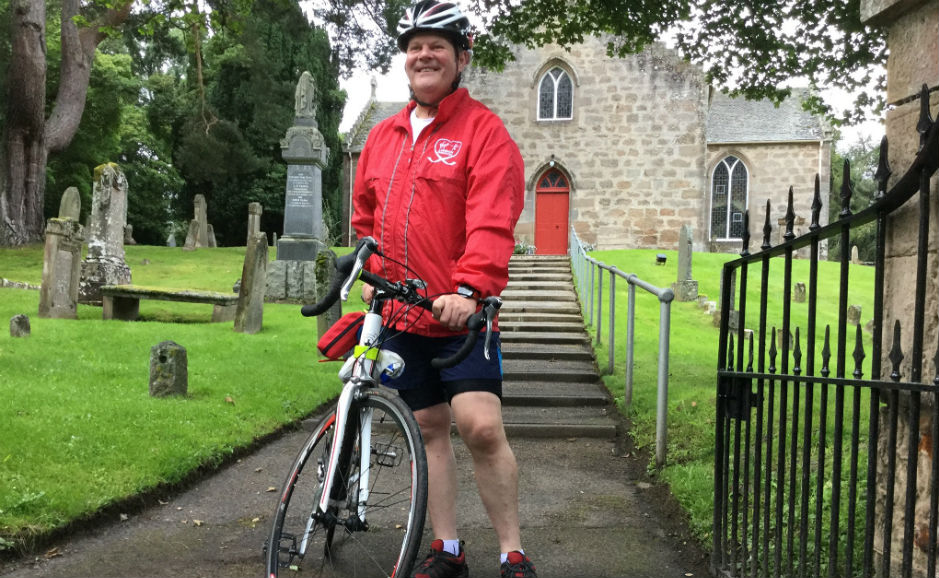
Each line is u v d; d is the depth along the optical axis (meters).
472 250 2.31
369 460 2.44
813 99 9.66
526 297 13.77
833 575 2.25
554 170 28.53
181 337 8.71
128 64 32.72
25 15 21.17
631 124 27.89
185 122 33.66
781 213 30.02
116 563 2.98
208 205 34.50
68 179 32.25
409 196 2.57
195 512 3.69
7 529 3.02
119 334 8.60
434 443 2.75
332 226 32.31
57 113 22.73
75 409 4.90
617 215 27.92
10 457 3.79
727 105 32.69
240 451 4.76
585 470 4.70
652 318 12.99
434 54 2.54
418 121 2.67
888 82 2.61
